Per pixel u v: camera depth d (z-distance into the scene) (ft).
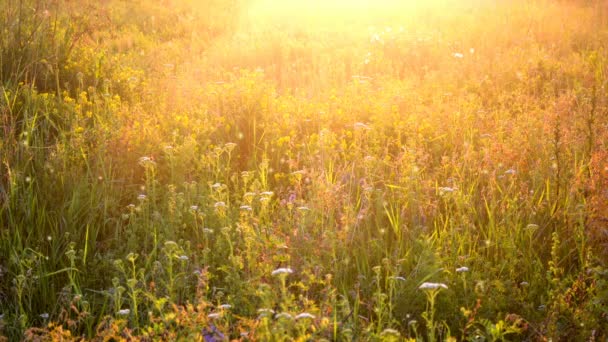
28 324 10.99
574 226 13.29
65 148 16.34
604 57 29.94
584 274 11.41
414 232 13.05
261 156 18.34
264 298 8.92
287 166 17.87
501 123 19.70
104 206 14.16
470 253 12.41
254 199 14.66
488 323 9.73
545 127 18.42
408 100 22.84
